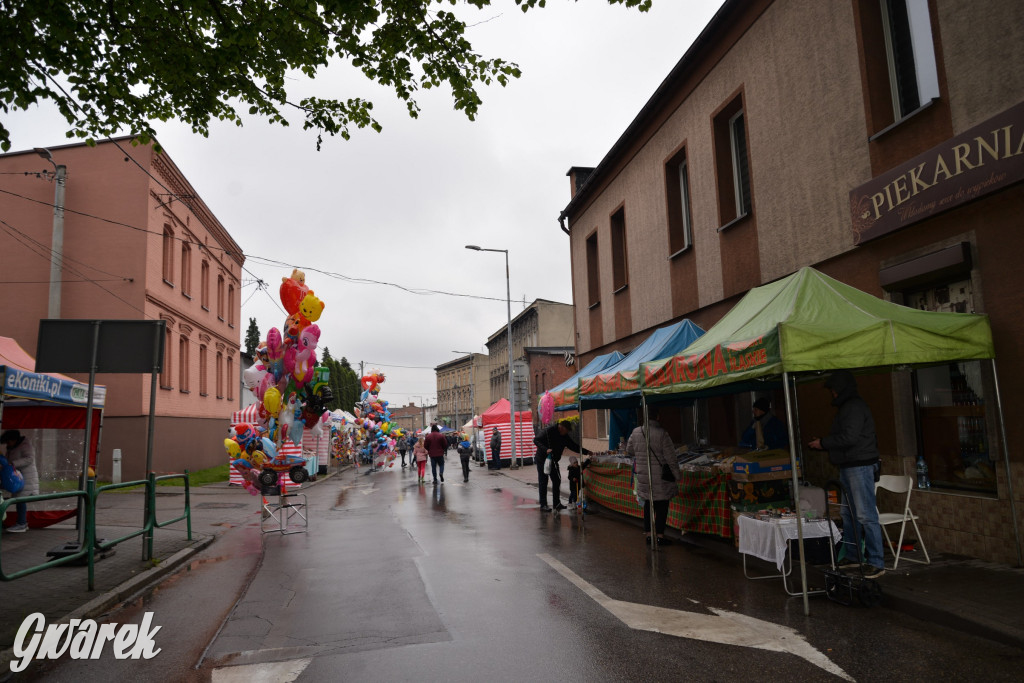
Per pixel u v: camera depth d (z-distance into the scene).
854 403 5.89
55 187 19.95
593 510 12.27
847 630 4.86
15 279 19.89
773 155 9.96
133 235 20.00
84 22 6.05
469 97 6.97
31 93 6.35
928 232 7.09
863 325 5.79
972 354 6.03
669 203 13.66
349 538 9.81
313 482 23.12
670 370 7.75
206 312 26.56
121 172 20.27
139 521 12.14
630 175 15.71
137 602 6.36
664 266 13.91
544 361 41.16
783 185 9.72
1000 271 6.25
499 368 75.00
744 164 11.44
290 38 6.43
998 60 6.26
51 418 10.48
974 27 6.51
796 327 5.52
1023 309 6.03
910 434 7.52
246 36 6.29
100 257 19.89
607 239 17.47
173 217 22.53
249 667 4.43
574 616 5.37
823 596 5.82
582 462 12.32
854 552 6.34
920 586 5.55
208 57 6.53
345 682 4.09
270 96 7.10
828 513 5.75
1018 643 4.35
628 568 7.14
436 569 7.30
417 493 17.20
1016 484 6.10
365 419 30.42
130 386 19.64
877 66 8.03
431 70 6.75
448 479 22.58
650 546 8.44
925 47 7.52
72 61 6.36
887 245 7.70
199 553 9.01
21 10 5.72
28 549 8.89
